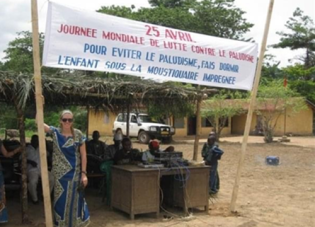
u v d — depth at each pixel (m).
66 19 5.26
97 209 6.67
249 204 7.28
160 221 6.02
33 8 4.53
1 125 19.91
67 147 4.68
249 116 6.41
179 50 6.21
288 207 7.12
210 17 29.91
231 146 19.36
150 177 6.11
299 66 34.66
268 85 22.11
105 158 8.19
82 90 5.92
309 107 27.86
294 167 12.34
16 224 5.71
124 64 5.76
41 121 4.63
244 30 31.12
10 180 7.59
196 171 6.48
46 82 5.65
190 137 25.83
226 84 6.62
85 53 5.42
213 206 7.05
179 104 7.86
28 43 19.77
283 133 27.47
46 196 4.71
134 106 9.58
